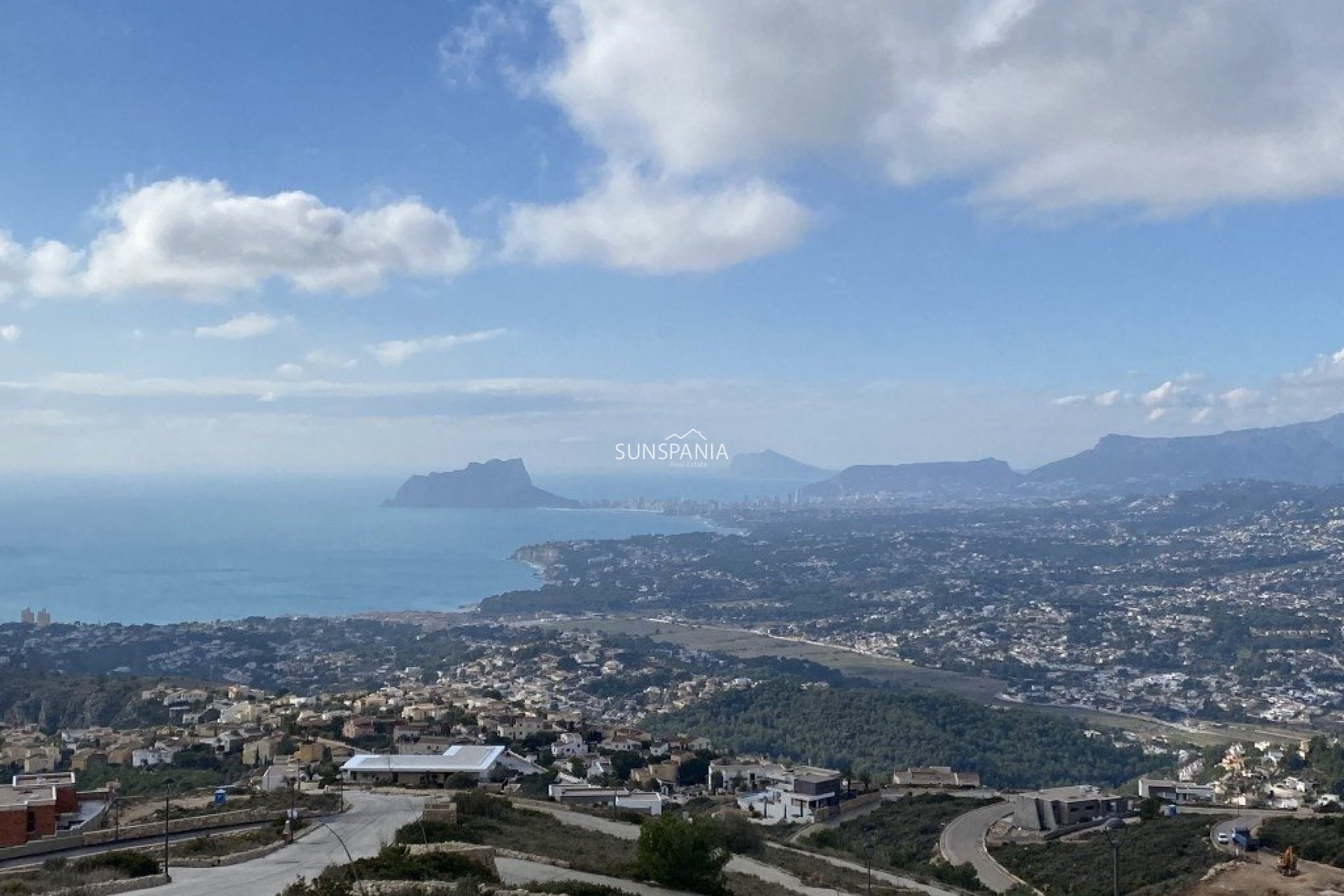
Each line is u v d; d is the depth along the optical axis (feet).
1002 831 276.41
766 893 159.33
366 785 256.73
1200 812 287.07
